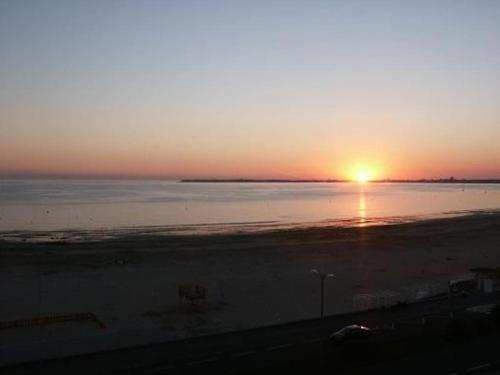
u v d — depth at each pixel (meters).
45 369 29.50
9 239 90.94
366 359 30.22
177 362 30.53
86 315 39.41
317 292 53.16
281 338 35.12
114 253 74.94
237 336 35.66
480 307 43.81
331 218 142.00
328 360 30.36
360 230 109.31
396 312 42.75
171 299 49.53
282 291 53.41
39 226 114.56
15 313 43.69
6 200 199.25
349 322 39.44
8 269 61.75
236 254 76.00
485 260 76.31
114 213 149.12
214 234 100.69
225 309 46.16
